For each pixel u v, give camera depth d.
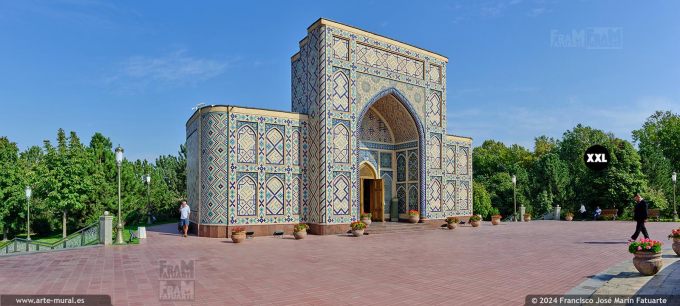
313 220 16.91
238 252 11.47
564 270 8.54
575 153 40.44
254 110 16.28
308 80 17.81
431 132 20.80
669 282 6.95
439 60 21.34
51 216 26.58
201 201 16.03
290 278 7.89
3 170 26.47
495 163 43.72
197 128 16.70
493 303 6.12
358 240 14.57
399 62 19.67
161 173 33.19
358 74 18.02
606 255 10.49
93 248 12.37
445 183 21.25
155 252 11.46
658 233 16.20
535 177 33.00
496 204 33.72
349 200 17.34
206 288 7.06
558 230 18.28
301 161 17.20
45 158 24.66
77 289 6.98
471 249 11.96
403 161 21.09
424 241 14.19
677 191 31.62
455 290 6.92
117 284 7.36
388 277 7.97
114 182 26.22
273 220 16.36
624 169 28.67
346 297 6.48
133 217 27.08
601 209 28.67
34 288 7.07
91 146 26.69
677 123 38.81
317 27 17.27
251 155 16.14
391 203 21.20
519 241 13.95
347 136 17.47
